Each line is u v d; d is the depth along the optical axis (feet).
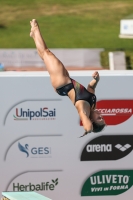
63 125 52.39
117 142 53.11
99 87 52.44
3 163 52.26
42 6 423.23
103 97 52.47
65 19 400.06
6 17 401.70
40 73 52.54
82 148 52.80
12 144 52.19
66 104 52.19
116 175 53.67
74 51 214.48
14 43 356.38
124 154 53.42
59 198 53.26
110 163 53.36
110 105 52.60
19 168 52.47
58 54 213.46
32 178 52.80
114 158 53.31
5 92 51.60
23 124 52.08
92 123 52.19
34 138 52.34
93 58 217.56
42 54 53.11
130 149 53.36
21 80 51.62
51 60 52.26
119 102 52.80
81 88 51.93
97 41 359.46
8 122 51.88
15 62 216.33
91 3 432.25
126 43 351.05
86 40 361.92
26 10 415.03
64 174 53.01
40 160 52.60
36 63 216.74
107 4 428.56
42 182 52.85
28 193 47.06
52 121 52.31
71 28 384.06
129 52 317.01
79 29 382.42
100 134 52.90
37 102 51.96
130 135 53.21
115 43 352.69
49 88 51.93
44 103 52.06
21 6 422.00
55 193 53.16
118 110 52.80
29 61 216.74
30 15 406.62
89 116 52.19
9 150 52.21
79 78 52.06
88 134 52.70
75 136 52.60
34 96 51.88
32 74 52.01
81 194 53.42
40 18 401.70
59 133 52.47
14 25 388.57
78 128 52.54
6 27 384.47
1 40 361.51
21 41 359.87
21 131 52.13
